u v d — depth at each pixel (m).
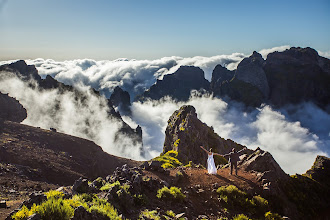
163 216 12.98
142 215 12.54
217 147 49.16
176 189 15.57
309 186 19.30
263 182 17.81
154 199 14.92
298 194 17.98
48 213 10.12
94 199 12.98
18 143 55.56
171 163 30.33
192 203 15.28
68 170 51.94
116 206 12.80
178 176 17.81
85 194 13.42
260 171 19.62
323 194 19.17
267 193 16.88
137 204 14.02
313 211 17.16
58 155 58.28
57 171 49.25
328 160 22.69
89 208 11.16
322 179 21.20
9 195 24.83
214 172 18.97
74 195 13.34
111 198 13.16
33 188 33.53
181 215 13.41
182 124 49.88
